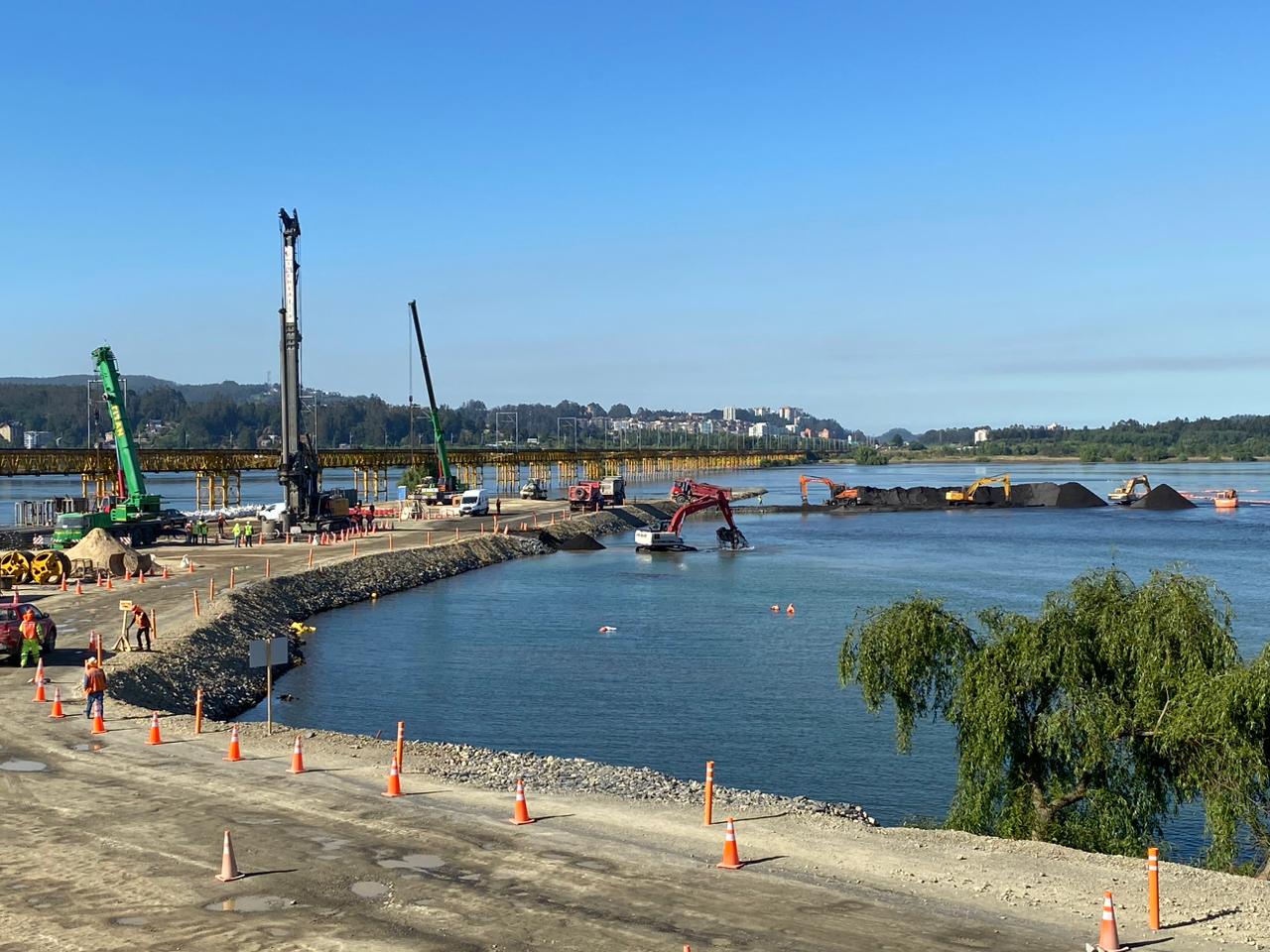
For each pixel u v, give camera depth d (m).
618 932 18.77
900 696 33.66
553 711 49.16
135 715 36.06
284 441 112.75
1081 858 23.67
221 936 18.52
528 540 121.62
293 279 110.00
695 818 26.00
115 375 102.44
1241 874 28.72
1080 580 31.89
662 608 80.38
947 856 23.53
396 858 22.48
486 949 18.05
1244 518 177.00
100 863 22.03
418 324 168.25
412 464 188.62
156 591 69.50
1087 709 29.25
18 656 45.19
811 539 140.88
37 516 108.25
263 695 51.44
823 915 19.70
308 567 84.50
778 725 47.09
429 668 58.03
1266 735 27.69
